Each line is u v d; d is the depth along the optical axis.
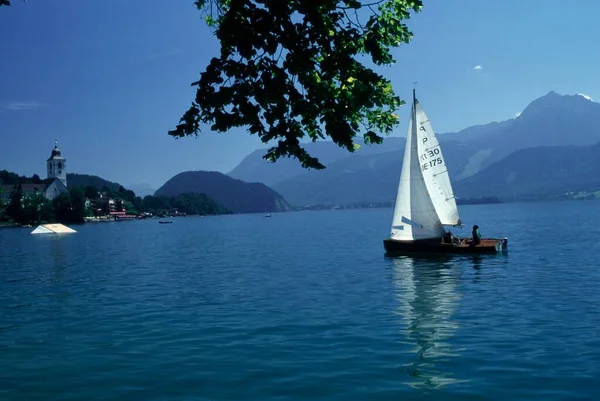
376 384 14.56
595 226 95.44
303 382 14.88
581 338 18.67
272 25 7.43
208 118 8.11
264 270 44.47
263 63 7.82
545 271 37.34
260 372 15.87
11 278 43.53
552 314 22.83
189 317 24.64
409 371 15.58
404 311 24.55
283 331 21.11
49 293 34.09
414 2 8.91
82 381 15.62
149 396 14.23
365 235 97.56
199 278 40.19
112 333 21.77
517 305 25.14
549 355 16.73
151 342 19.98
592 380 14.34
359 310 25.11
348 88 8.23
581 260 43.41
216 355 17.86
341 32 8.27
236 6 7.60
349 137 8.21
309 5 7.45
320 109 8.27
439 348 17.94
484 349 17.66
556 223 113.06
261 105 7.75
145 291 33.81
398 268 41.53
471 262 43.69
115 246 88.25
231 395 14.08
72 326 23.41
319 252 61.56
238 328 21.92
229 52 7.88
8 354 18.78
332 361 16.77
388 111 9.62
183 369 16.41
